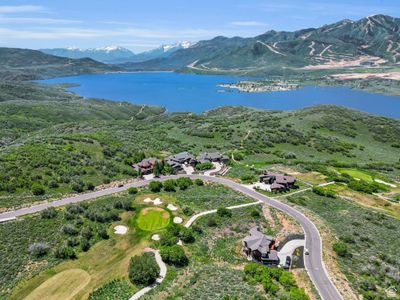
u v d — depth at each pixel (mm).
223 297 46656
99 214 71062
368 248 62531
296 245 62438
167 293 49812
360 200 89375
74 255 60281
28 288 52656
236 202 81000
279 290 48344
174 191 88062
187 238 64062
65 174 88688
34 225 66500
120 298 49969
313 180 101125
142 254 59812
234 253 61094
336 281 52062
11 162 87938
